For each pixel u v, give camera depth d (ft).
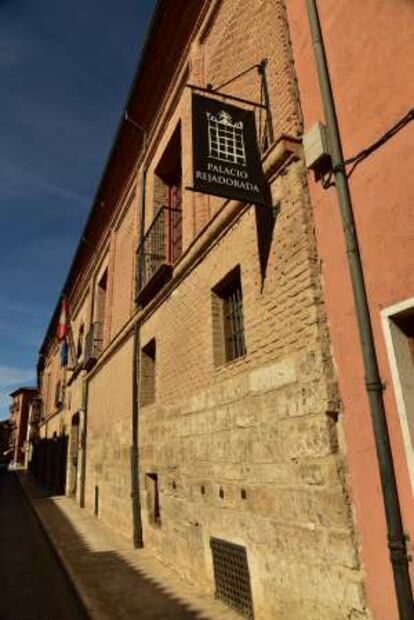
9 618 18.31
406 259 11.63
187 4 27.81
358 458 12.36
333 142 14.32
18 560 28.07
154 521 27.30
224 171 16.16
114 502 35.78
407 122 12.07
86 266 60.75
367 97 13.52
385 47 13.12
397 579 10.66
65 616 18.38
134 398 31.45
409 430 11.12
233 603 16.99
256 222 17.79
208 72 25.36
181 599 18.54
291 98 16.71
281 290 15.72
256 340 16.90
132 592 19.77
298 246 15.08
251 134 17.21
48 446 90.89
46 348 114.11
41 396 121.19
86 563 25.02
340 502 12.39
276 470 15.03
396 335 11.87
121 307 39.60
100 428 43.14
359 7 14.29
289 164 16.01
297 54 17.06
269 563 15.02
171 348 25.34
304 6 16.94
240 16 22.21
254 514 16.06
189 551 20.89
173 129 29.84
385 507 11.10
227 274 19.81
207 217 23.62
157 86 32.86
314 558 13.11
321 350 13.60
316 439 13.35
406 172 11.93
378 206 12.62
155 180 33.50
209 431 19.81
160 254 30.12
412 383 11.61
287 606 14.03
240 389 17.66
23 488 81.87
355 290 12.69
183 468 22.13
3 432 243.81
